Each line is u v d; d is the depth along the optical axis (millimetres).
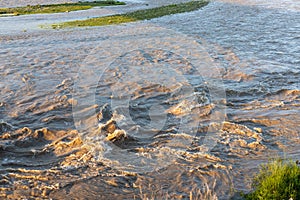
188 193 7992
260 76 15180
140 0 44031
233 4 37219
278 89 13750
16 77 15000
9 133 10508
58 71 15719
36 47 19609
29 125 11125
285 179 7453
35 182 8375
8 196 7891
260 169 8508
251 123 11164
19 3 41281
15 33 23234
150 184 8320
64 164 9117
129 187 8234
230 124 11070
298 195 7191
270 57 17875
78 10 35000
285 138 10266
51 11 34219
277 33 22984
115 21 27125
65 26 25594
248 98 13094
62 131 10797
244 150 9609
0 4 40125
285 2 37906
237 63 16875
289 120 11305
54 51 18719
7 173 8703
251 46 19922
